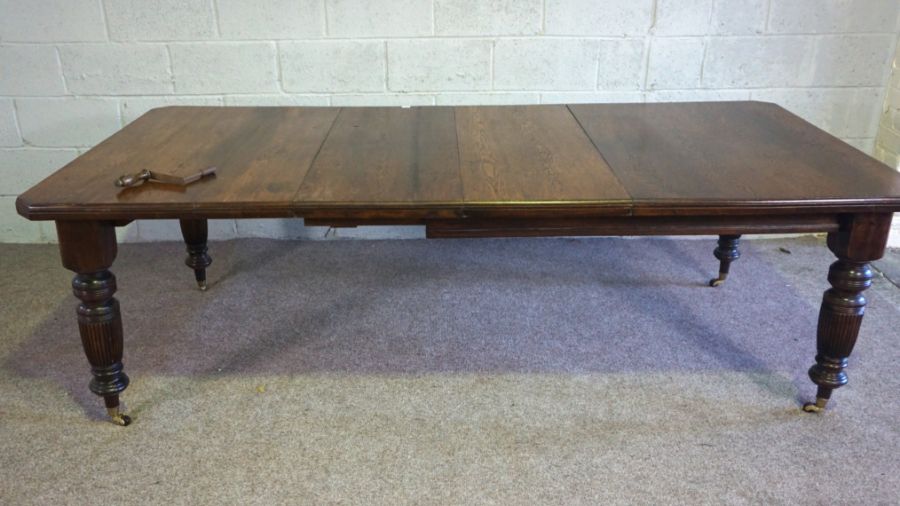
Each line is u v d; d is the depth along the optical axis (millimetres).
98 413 1892
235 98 2705
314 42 2619
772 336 2244
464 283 2596
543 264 2738
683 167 1780
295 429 1834
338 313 2391
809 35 2615
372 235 2947
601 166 1792
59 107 2695
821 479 1654
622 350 2176
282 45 2621
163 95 2693
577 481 1654
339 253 2826
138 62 2637
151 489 1635
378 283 2594
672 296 2494
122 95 2688
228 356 2146
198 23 2584
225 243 2898
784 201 1573
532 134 2076
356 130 2121
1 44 2588
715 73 2680
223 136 2057
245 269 2689
